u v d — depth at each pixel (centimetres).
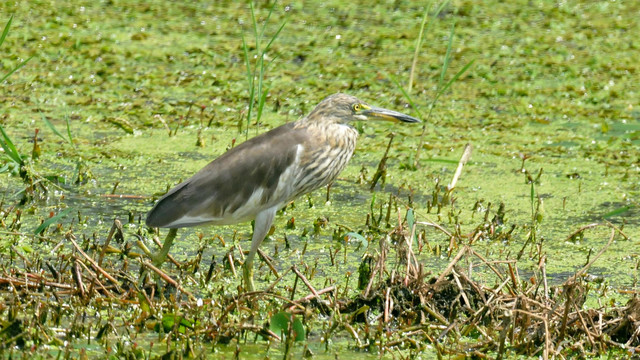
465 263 1115
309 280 1042
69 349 821
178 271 1038
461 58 2170
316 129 1059
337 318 920
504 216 1288
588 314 921
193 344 840
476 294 966
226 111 1741
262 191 1000
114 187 1305
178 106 1750
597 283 1080
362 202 1338
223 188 984
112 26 2297
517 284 984
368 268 1011
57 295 923
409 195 1324
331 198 1349
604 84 2025
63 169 1386
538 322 915
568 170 1518
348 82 1948
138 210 1246
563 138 1681
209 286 1005
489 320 942
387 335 894
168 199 981
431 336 903
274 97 1830
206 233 1185
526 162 1552
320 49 2186
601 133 1717
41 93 1773
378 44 2248
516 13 2612
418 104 1839
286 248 1144
